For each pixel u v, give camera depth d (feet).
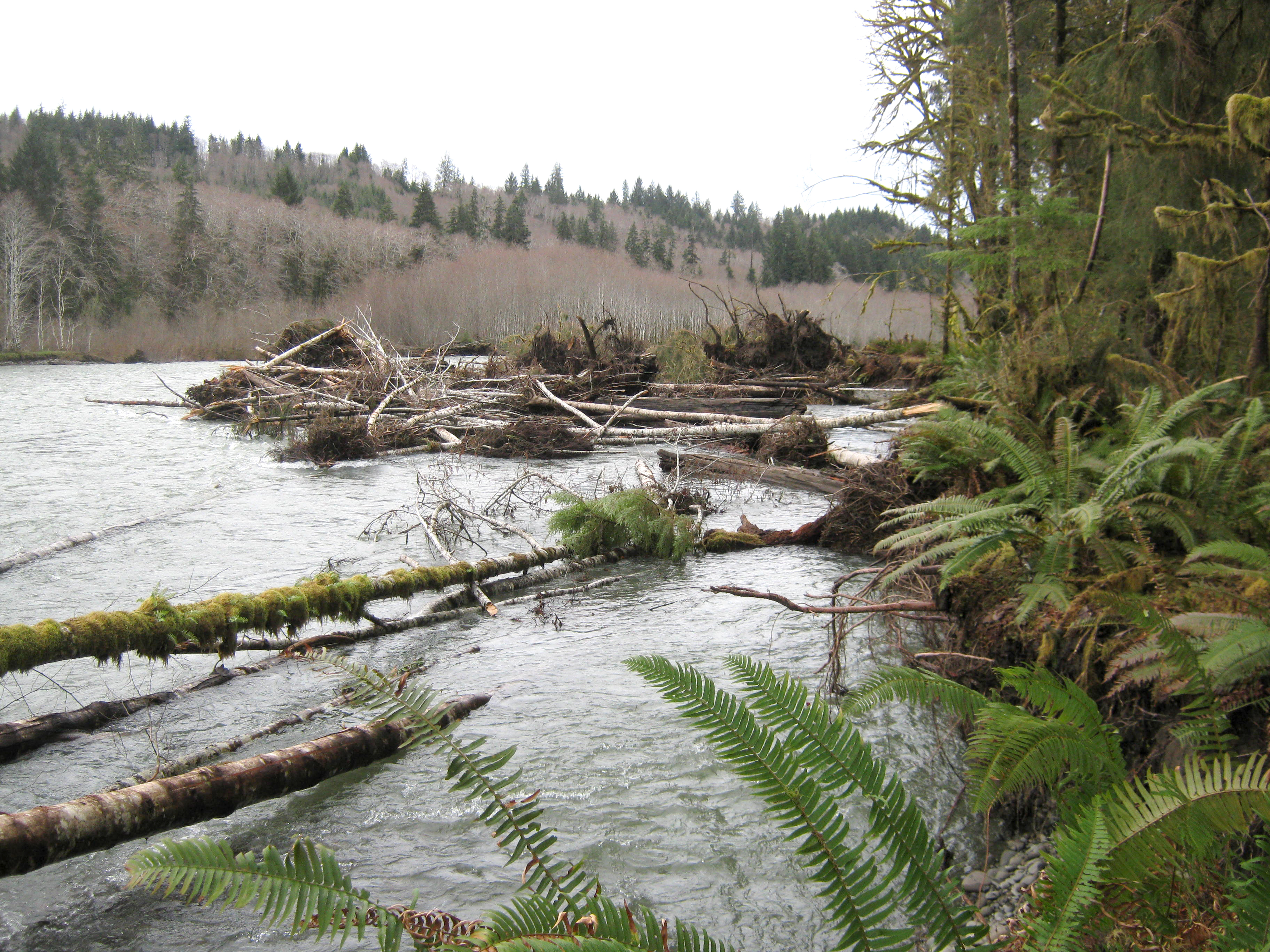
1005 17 39.50
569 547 25.55
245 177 576.61
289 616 16.62
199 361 185.88
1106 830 6.20
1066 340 23.29
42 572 23.63
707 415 55.67
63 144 309.22
